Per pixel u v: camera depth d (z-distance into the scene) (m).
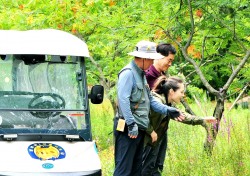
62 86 14.45
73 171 12.99
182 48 19.31
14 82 14.31
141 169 14.87
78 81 14.53
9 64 14.33
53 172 12.82
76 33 23.83
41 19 23.33
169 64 15.41
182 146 17.64
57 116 14.20
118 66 23.12
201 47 20.61
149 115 14.98
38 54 14.25
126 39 22.06
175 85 15.17
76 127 14.25
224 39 19.67
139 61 14.37
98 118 30.30
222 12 19.39
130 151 14.40
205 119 14.88
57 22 23.38
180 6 19.11
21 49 14.20
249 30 19.14
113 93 23.64
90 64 25.62
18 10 23.62
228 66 21.05
